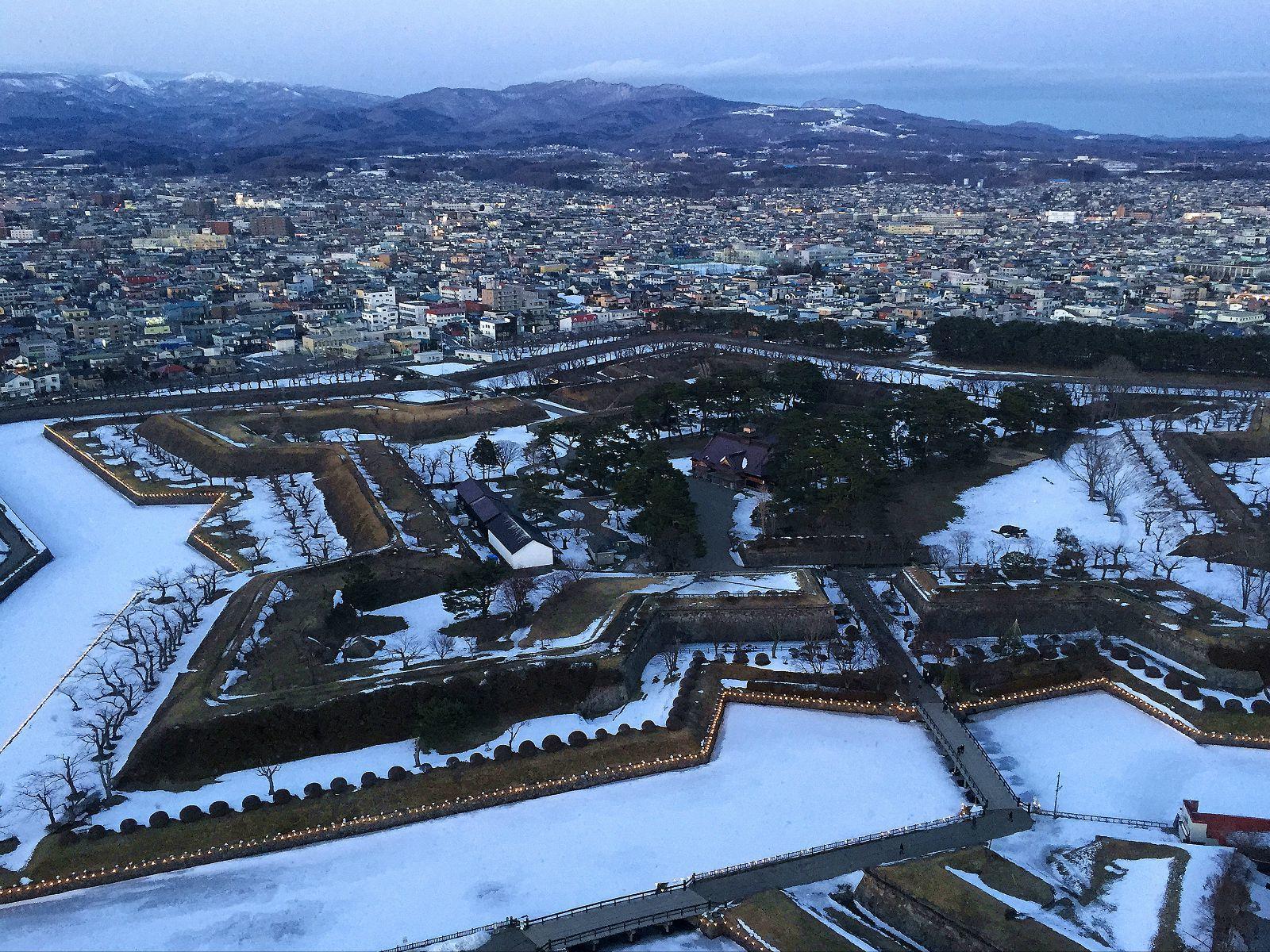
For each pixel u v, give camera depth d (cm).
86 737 13875
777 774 13738
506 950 10431
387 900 11325
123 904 11288
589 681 15038
